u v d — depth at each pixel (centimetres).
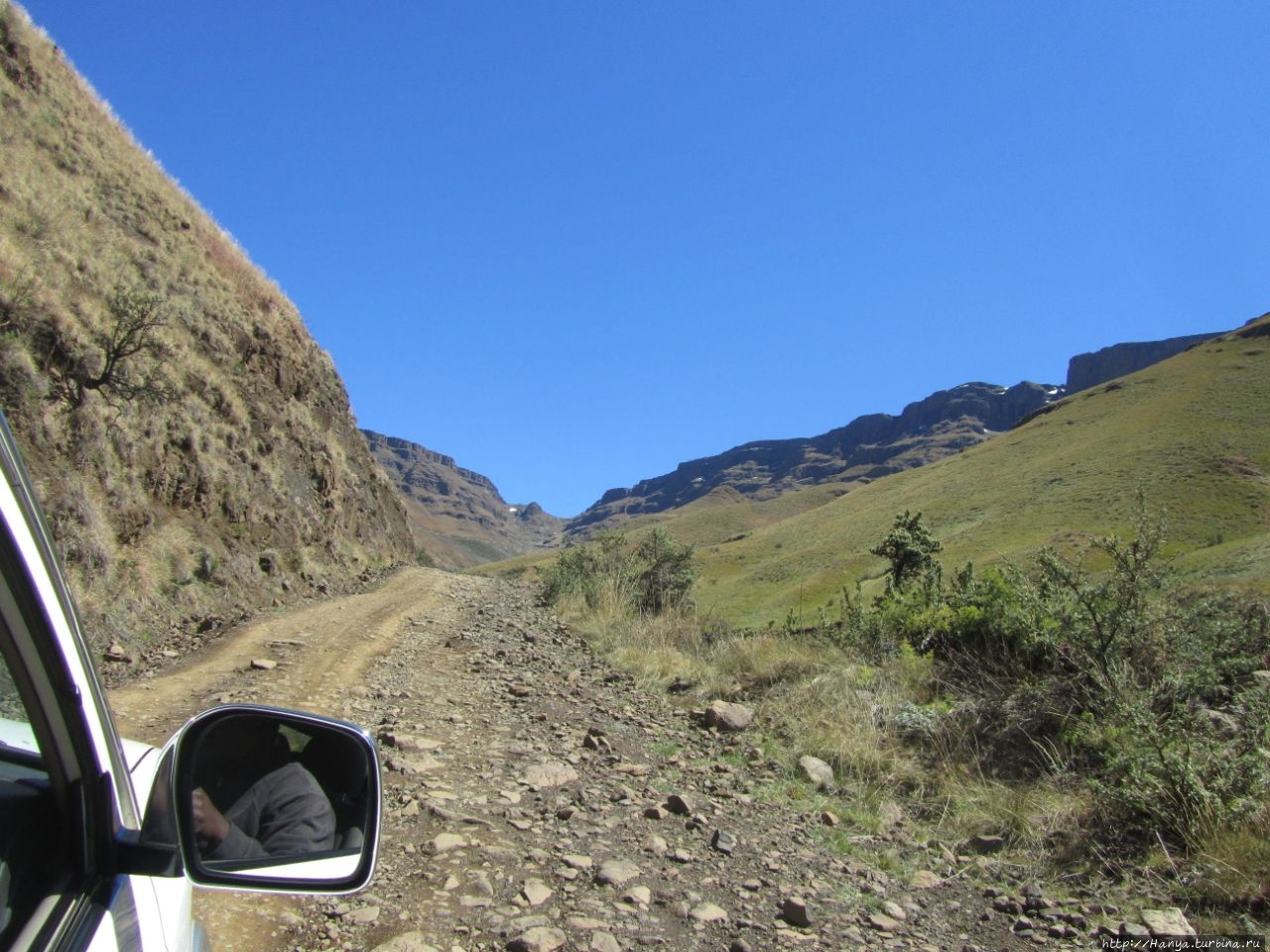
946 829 584
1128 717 616
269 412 2103
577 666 1053
